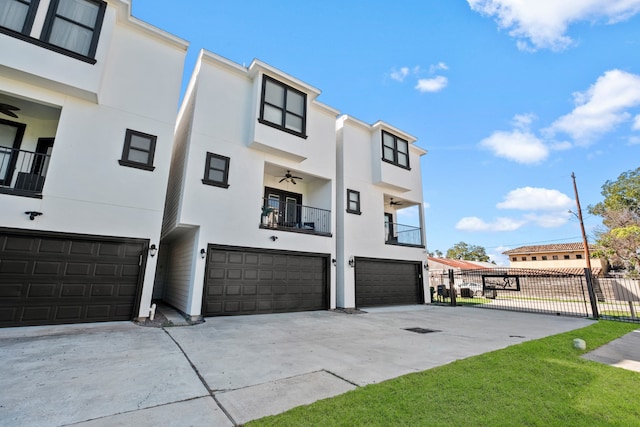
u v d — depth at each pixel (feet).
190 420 8.71
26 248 20.98
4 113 25.00
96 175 23.76
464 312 38.60
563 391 11.31
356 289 38.73
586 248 70.69
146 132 26.37
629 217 75.61
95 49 23.54
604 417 9.17
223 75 32.12
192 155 28.76
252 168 32.14
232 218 30.04
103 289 23.13
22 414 8.74
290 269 33.63
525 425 8.57
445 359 15.90
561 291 64.95
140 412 9.16
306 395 10.77
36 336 18.16
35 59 21.26
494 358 15.74
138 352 15.78
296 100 35.53
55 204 21.99
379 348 18.26
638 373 13.82
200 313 26.58
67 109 23.32
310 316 30.66
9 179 24.59
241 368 13.78
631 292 46.91
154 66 27.81
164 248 42.50
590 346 19.61
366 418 8.78
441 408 9.54
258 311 30.42
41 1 22.03
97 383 11.41
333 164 39.68
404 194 48.83
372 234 42.32
